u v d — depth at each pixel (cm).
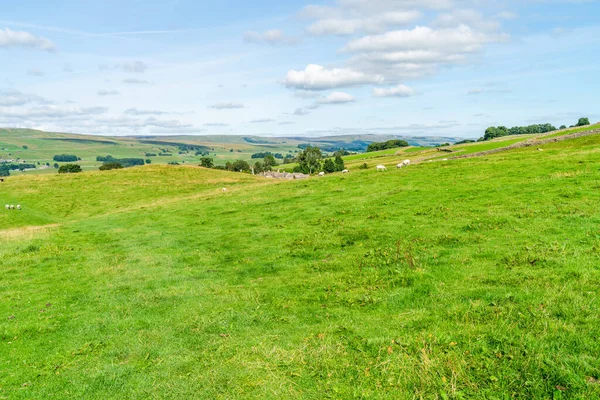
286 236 2344
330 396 798
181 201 4766
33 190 6606
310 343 1016
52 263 2280
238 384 875
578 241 1453
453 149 13862
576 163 3070
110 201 5888
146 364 1023
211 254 2162
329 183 4184
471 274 1311
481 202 2356
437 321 1027
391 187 3362
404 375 824
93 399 891
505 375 773
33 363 1081
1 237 3350
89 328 1284
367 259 1692
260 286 1541
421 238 1836
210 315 1288
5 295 1712
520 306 1017
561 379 734
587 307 954
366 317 1137
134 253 2362
